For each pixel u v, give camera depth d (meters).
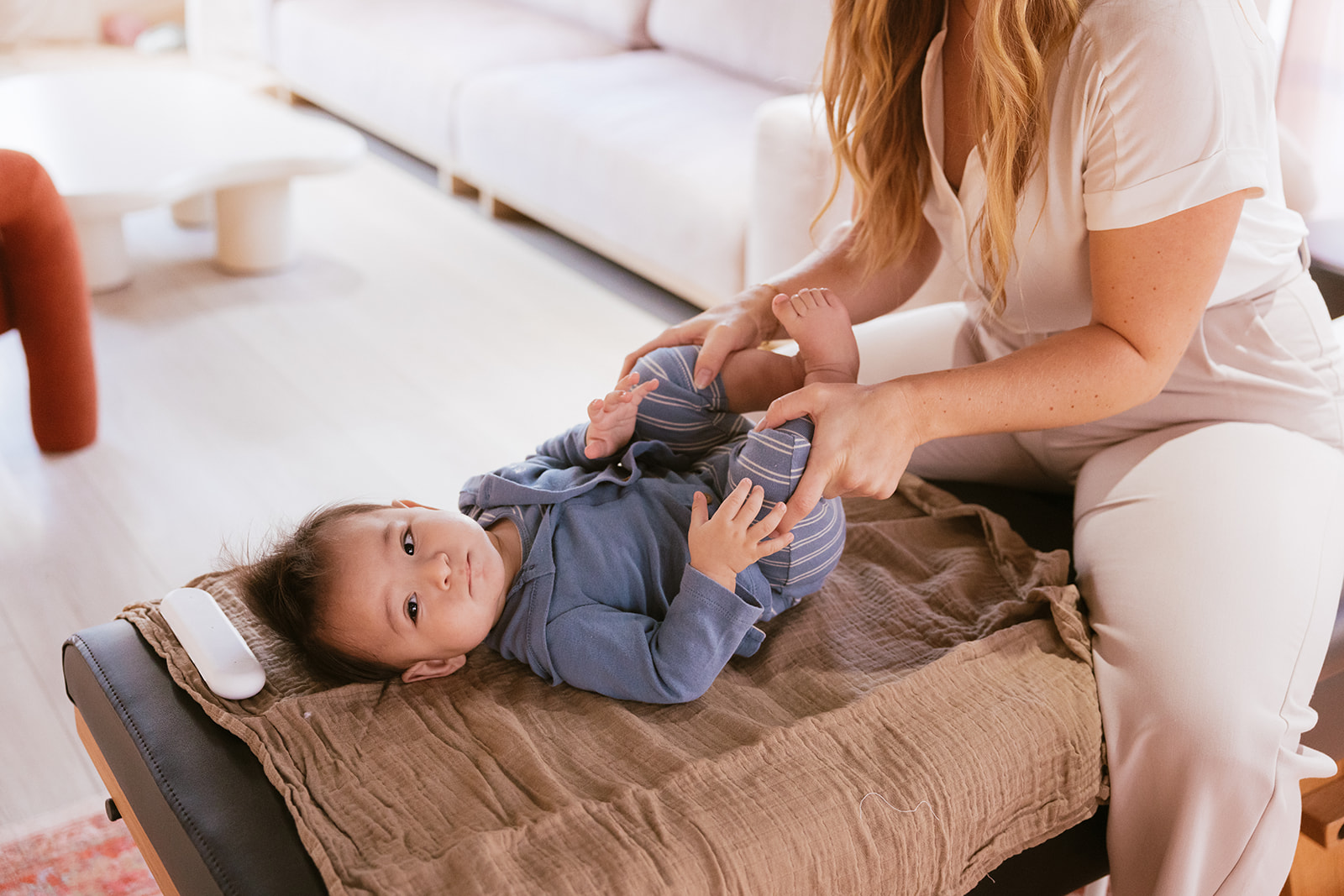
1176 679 1.07
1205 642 1.08
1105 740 1.11
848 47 1.25
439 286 2.99
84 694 1.17
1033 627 1.18
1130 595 1.14
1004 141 1.08
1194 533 1.14
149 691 1.13
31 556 1.94
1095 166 1.07
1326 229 2.08
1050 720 1.09
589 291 3.00
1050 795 1.09
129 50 4.91
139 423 2.34
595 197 2.92
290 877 0.94
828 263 1.44
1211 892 1.08
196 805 1.00
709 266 2.62
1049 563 1.25
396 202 3.52
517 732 1.08
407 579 1.13
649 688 1.10
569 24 3.85
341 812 0.99
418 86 3.50
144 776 1.05
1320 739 1.20
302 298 2.90
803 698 1.14
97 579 1.89
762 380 1.31
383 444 2.30
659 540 1.21
